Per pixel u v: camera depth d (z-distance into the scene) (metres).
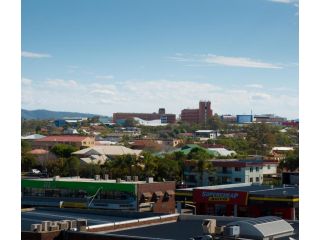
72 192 97.00
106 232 46.28
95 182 95.38
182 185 127.19
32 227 42.94
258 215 82.06
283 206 79.75
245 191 84.94
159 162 131.62
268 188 93.06
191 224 50.53
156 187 94.38
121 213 57.91
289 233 39.34
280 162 140.75
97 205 93.88
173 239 43.03
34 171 156.25
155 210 93.44
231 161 128.75
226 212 85.56
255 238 37.34
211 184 128.50
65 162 144.75
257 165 129.12
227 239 37.38
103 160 157.50
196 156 157.50
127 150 186.00
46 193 99.19
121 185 92.94
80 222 44.47
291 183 105.38
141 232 46.59
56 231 42.47
